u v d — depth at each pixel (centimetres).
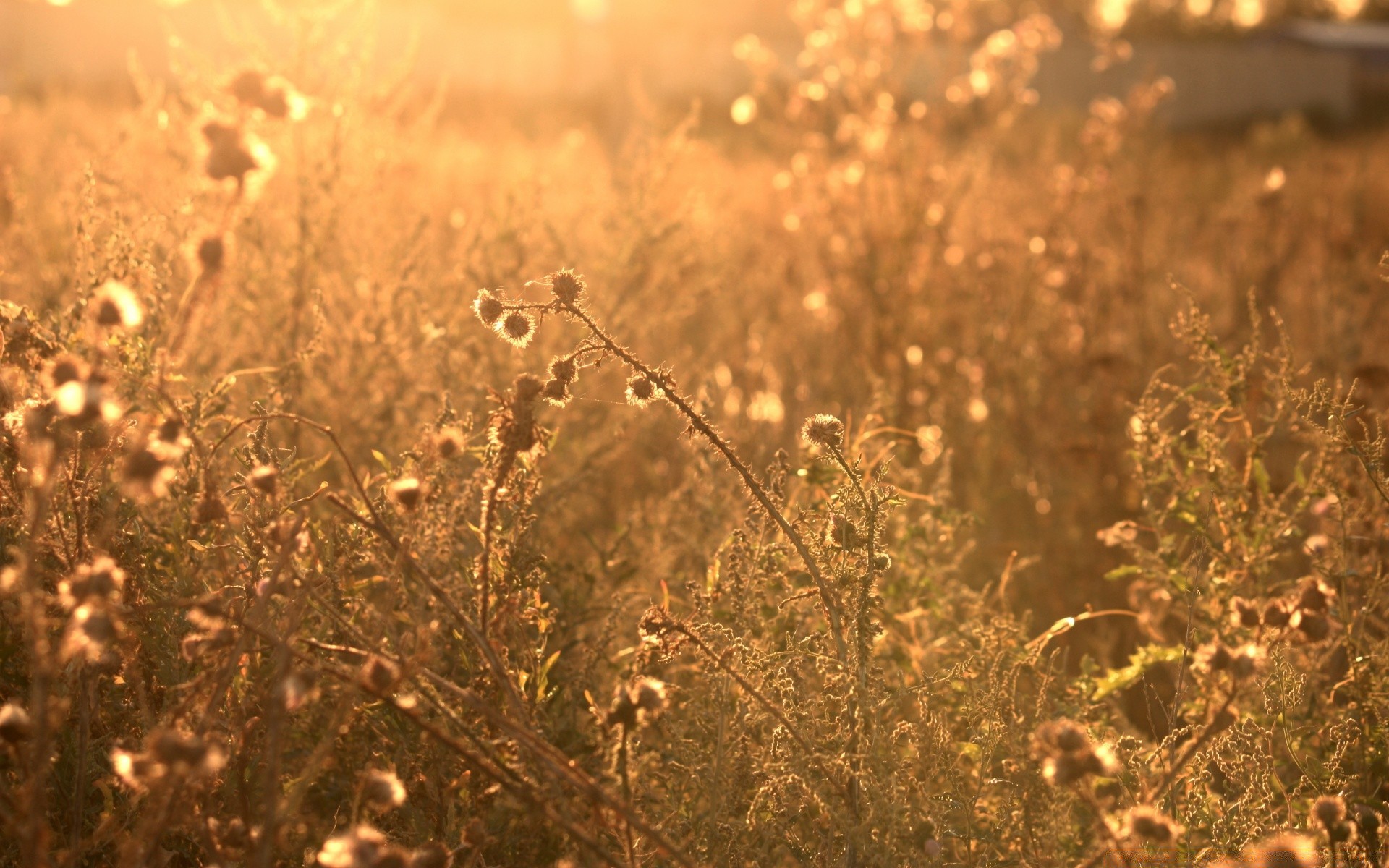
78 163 474
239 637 184
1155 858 196
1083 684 257
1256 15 5344
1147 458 285
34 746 177
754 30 3019
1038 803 209
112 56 2156
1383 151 1282
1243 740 221
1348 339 411
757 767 212
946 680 243
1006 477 461
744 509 293
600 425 380
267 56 399
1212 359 283
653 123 481
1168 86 613
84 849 183
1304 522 340
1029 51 592
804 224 568
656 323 416
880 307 495
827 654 234
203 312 215
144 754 160
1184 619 297
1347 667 274
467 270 376
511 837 214
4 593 171
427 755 210
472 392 328
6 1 2106
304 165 377
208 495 190
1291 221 551
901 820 208
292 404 322
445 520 221
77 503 199
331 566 216
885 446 374
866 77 569
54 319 238
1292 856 156
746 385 448
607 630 245
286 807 169
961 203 565
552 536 325
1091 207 588
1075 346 510
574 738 232
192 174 336
